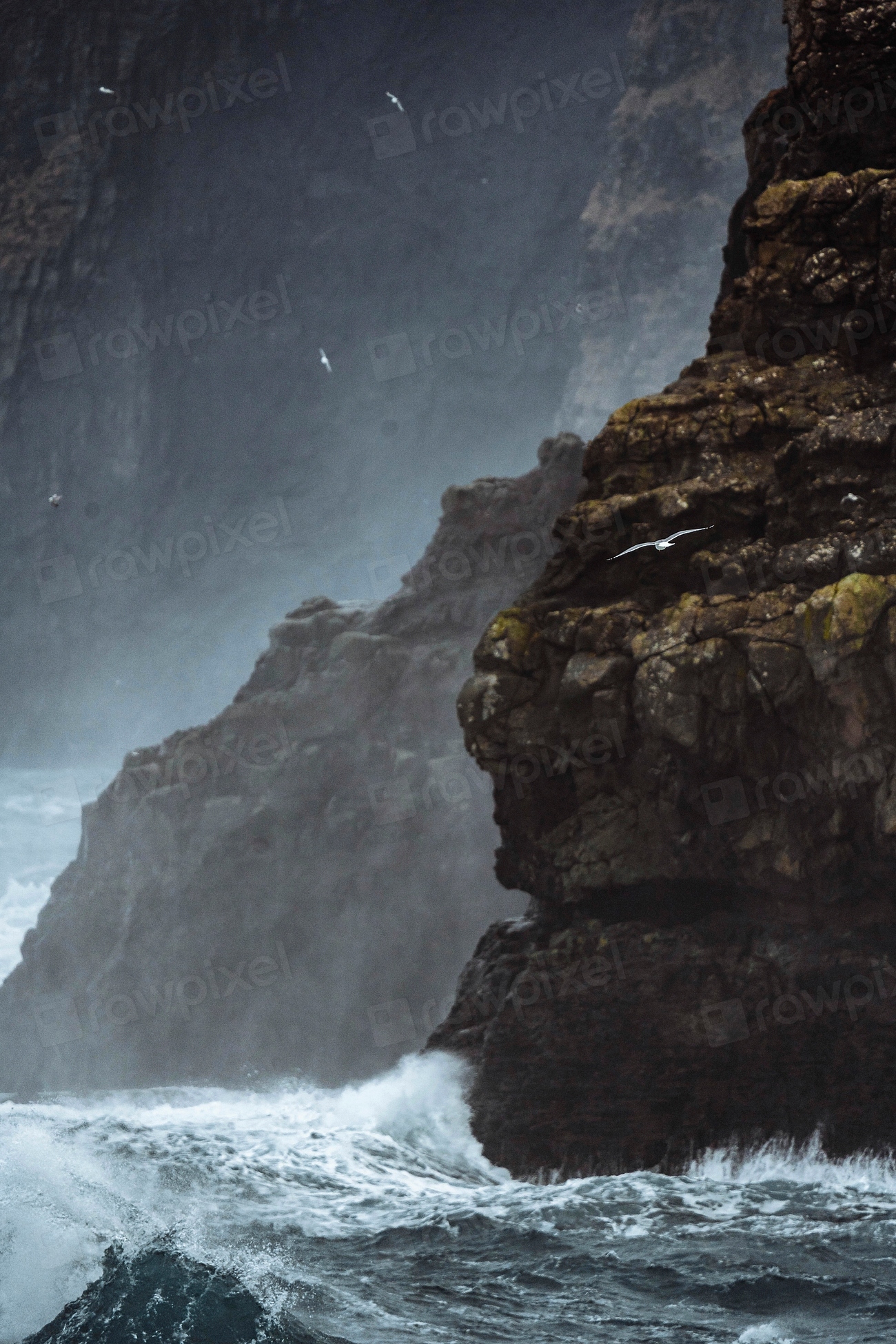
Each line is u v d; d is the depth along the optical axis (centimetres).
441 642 5872
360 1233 2328
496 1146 3219
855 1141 2934
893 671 3014
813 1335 1755
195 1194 2455
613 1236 2319
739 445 3500
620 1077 3195
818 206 3553
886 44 3616
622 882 3319
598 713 3328
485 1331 1800
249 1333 1742
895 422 3195
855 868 3105
